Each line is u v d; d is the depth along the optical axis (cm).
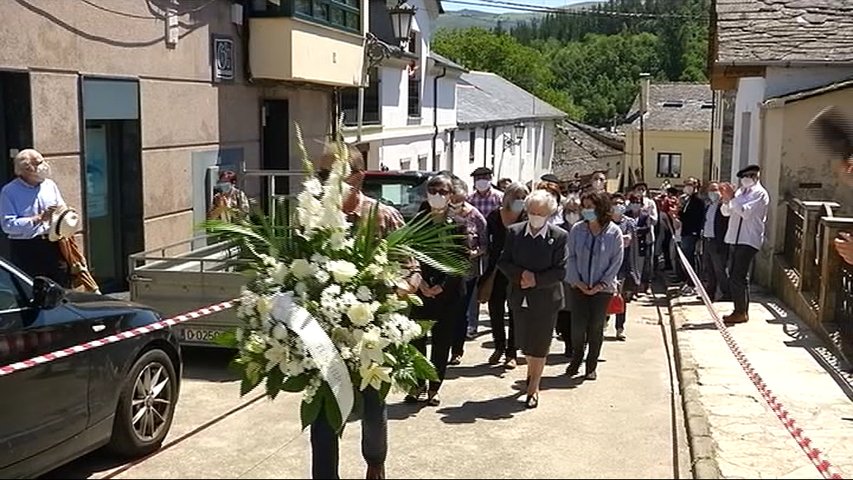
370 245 480
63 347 551
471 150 3441
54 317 555
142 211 1145
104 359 578
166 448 637
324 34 1548
